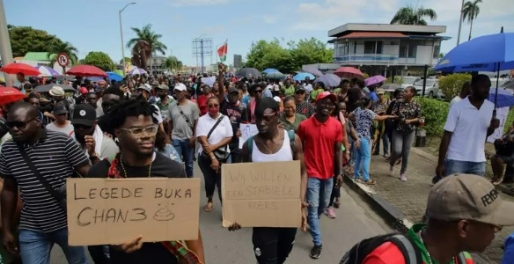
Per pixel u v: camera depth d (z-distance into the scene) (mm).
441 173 4293
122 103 1859
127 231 1869
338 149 4277
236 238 4609
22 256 2729
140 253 1976
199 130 5051
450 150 4148
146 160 1960
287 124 5129
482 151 4055
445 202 1309
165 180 1885
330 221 5184
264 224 2787
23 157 2584
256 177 2777
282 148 3068
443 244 1354
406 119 6586
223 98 7219
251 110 6930
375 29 49719
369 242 1402
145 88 8492
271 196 2768
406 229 4664
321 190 4289
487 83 3840
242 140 4672
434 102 10602
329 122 4137
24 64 9516
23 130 2506
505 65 4953
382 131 8734
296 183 2750
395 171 7457
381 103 8719
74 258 2881
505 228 4637
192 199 1916
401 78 32094
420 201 5676
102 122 1927
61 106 4191
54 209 2688
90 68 14227
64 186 2652
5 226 2713
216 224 5027
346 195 6332
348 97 7281
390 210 5242
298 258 4105
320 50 55031
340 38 49781
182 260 2004
